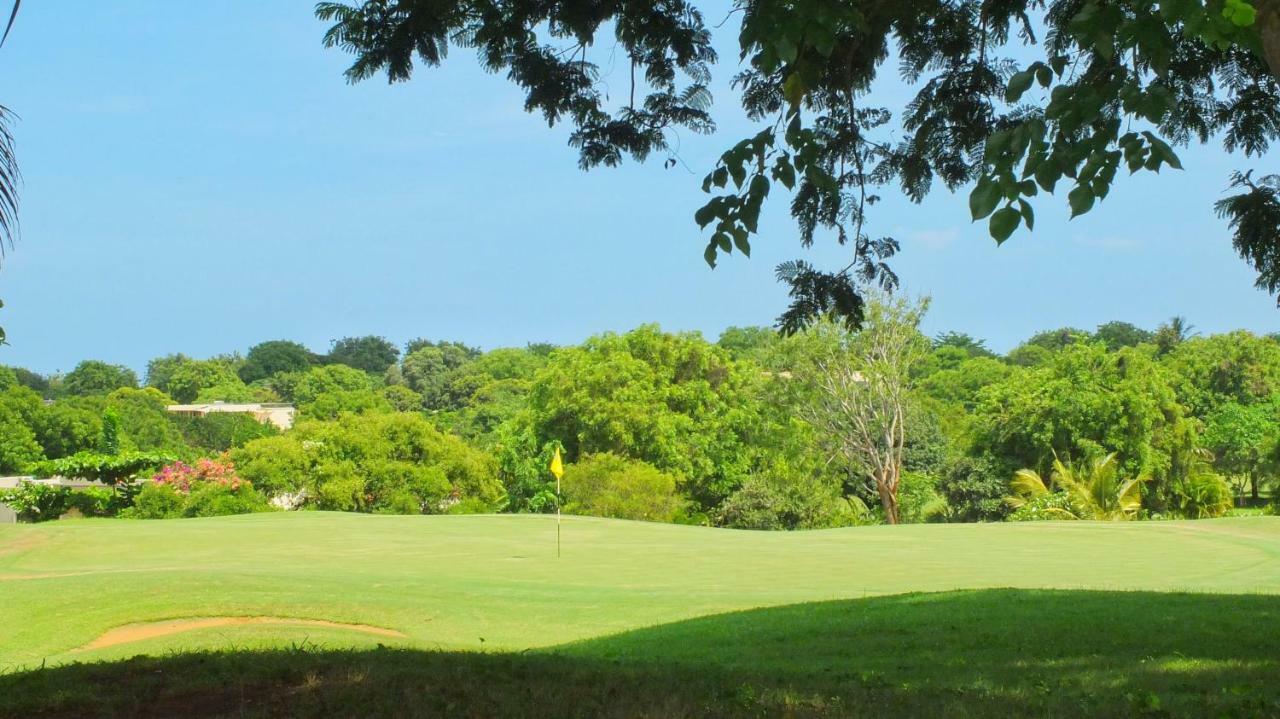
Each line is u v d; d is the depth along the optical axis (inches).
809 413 1793.8
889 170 386.9
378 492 1702.8
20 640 465.1
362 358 5142.7
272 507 1600.6
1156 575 688.4
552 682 282.0
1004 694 288.5
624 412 1800.0
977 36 368.8
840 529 1083.9
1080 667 345.1
